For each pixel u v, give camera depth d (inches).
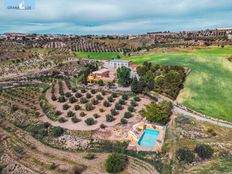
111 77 5472.4
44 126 3769.7
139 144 3243.1
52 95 4633.4
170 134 3410.4
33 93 4977.9
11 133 3796.8
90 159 3078.2
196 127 3580.2
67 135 3518.7
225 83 4990.2
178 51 7810.0
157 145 3193.9
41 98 4665.4
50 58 7810.0
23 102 4611.2
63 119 3863.2
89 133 3508.9
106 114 3944.4
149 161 2970.0
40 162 3078.2
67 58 7829.7
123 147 3211.1
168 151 3080.7
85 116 3929.6
